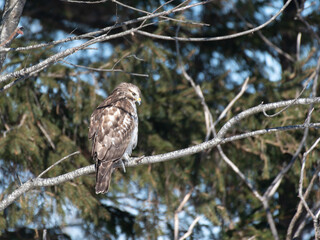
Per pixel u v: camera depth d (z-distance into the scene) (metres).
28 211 11.58
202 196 13.24
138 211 13.09
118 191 12.86
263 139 13.10
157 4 13.23
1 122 11.98
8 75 7.20
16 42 11.72
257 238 13.11
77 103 12.48
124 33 7.04
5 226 11.55
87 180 12.34
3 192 11.52
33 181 7.55
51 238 12.45
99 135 8.92
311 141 12.84
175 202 12.81
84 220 13.13
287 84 13.33
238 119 7.13
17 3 7.97
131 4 13.15
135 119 9.53
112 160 8.71
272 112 13.23
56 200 11.90
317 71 10.69
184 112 13.23
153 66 12.88
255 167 13.66
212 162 13.24
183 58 13.60
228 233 13.37
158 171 12.92
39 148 11.97
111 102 9.66
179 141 13.42
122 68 12.86
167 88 13.22
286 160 13.62
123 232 13.82
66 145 12.24
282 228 13.69
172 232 13.34
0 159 11.45
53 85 12.07
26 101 12.12
